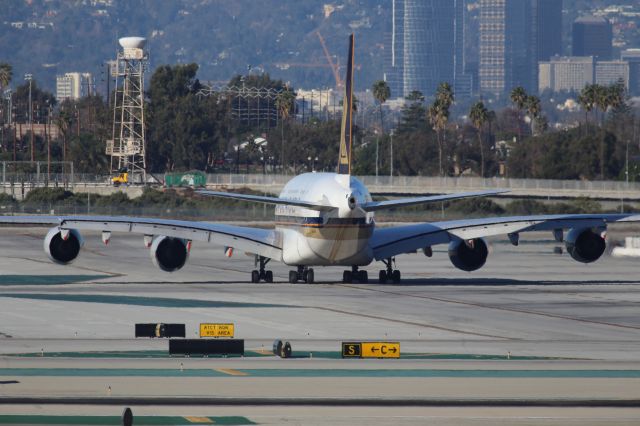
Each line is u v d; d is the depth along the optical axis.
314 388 131.88
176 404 123.38
